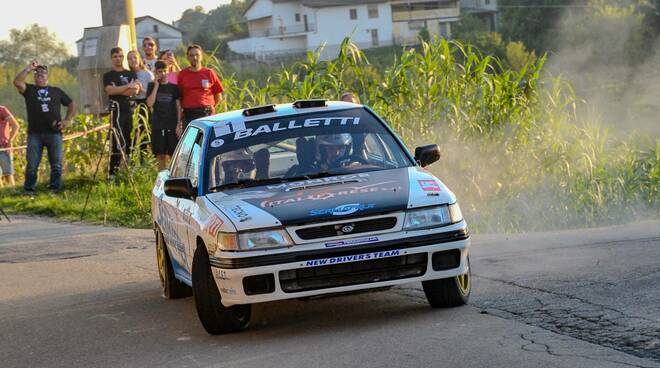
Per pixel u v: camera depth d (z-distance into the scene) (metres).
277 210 10.34
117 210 23.31
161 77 24.67
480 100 23.22
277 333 10.59
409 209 10.34
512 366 8.38
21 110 98.19
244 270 10.00
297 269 10.05
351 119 12.31
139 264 16.53
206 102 24.11
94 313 12.68
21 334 11.73
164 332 11.22
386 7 143.62
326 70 23.77
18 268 16.77
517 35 119.12
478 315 10.55
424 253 10.30
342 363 8.92
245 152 11.77
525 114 23.45
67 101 27.58
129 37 31.59
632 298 10.81
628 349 8.73
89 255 17.73
